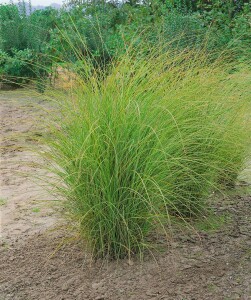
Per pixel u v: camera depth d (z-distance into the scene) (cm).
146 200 407
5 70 1303
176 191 491
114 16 1453
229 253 457
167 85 483
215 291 396
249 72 626
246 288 399
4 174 717
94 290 400
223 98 535
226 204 583
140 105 435
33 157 786
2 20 1480
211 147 512
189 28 1065
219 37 1062
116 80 455
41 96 502
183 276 416
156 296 389
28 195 633
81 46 1147
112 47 1112
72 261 442
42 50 1308
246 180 654
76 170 424
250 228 516
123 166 415
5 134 903
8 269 434
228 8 1279
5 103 1127
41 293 398
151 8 1386
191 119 462
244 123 571
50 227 524
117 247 440
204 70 549
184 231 502
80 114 436
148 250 455
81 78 481
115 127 417
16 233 515
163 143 433
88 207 429
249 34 1030
